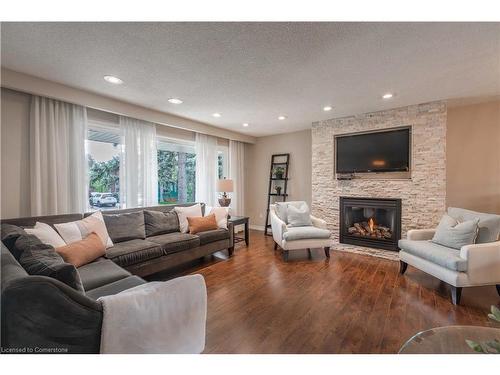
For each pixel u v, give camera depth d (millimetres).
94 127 3301
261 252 3953
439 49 2025
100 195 3424
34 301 827
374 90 2969
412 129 3590
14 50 1991
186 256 3041
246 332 1801
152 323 1062
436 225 3434
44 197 2678
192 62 2223
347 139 4230
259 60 2197
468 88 2920
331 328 1849
